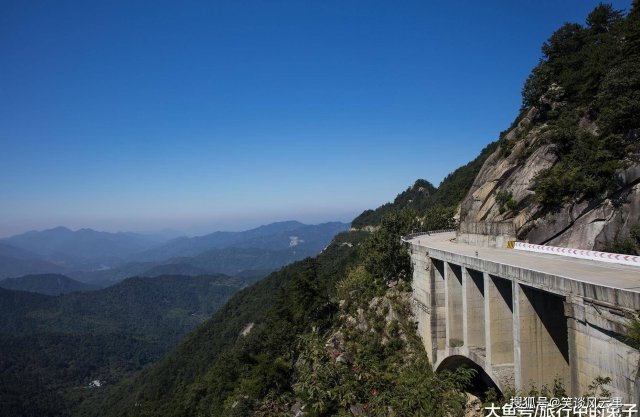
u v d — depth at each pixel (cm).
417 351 3769
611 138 3238
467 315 2822
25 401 18025
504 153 4612
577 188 3259
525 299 2161
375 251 5353
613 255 2536
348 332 4656
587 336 1747
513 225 3709
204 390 7969
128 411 10338
